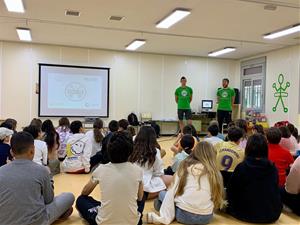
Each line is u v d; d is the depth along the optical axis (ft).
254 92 36.24
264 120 33.68
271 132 11.46
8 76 31.71
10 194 7.32
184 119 31.71
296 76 30.09
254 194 9.45
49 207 8.33
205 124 37.42
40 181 7.79
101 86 34.63
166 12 20.83
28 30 26.08
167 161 19.79
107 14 21.49
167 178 11.95
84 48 33.88
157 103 36.76
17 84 31.99
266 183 9.45
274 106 32.89
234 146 11.25
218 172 9.27
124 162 8.21
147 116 35.94
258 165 9.44
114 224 7.94
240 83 38.60
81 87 33.96
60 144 17.79
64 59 33.24
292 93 30.50
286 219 10.13
